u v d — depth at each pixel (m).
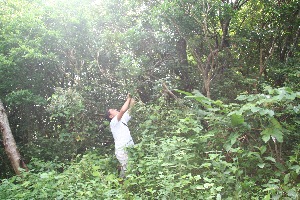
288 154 4.90
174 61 6.93
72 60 7.09
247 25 7.94
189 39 6.62
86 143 6.66
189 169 4.21
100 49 6.98
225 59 7.11
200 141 4.68
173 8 6.02
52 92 7.45
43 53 6.96
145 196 3.99
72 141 6.36
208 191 3.79
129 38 6.55
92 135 6.60
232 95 6.85
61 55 7.16
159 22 6.21
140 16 6.89
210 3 6.16
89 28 7.02
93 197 3.93
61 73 7.32
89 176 4.77
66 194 4.08
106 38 6.83
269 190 3.71
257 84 6.77
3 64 6.51
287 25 7.48
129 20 7.36
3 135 5.96
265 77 7.52
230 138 4.52
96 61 6.80
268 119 4.58
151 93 6.85
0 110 6.04
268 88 4.56
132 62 6.28
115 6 7.35
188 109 5.64
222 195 3.81
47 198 4.11
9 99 6.54
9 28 6.88
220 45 6.73
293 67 6.70
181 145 4.43
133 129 6.21
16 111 7.35
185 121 4.80
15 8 7.31
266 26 7.89
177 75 7.19
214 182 3.92
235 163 4.09
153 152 4.81
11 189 4.34
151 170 4.28
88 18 6.99
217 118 4.71
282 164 4.46
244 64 7.54
